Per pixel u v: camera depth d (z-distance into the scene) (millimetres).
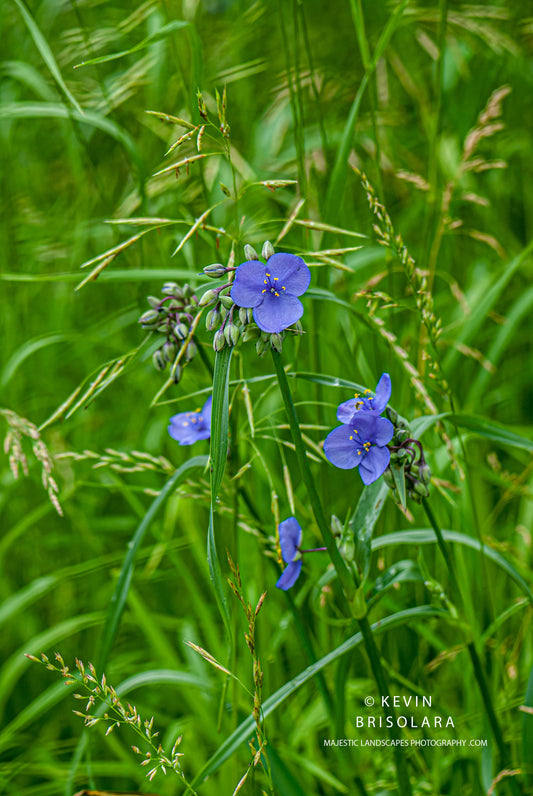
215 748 1544
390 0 1768
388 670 1495
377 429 1319
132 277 1481
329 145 1877
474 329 1604
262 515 1619
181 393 1632
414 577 1405
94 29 1932
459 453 1570
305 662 1599
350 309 1424
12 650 1786
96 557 1854
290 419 1330
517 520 1784
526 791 1434
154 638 1575
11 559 1912
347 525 1355
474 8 1715
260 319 1312
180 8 1770
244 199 1843
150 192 1597
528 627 1550
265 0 1830
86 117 1542
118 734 1614
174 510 1625
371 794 1499
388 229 1431
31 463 1855
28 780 1600
